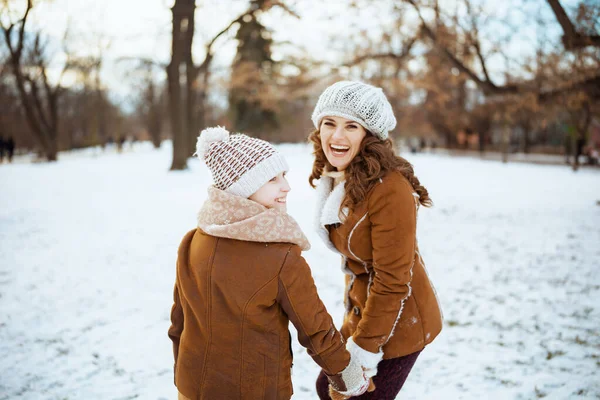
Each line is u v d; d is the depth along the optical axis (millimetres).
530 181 15227
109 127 59000
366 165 1714
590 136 28062
